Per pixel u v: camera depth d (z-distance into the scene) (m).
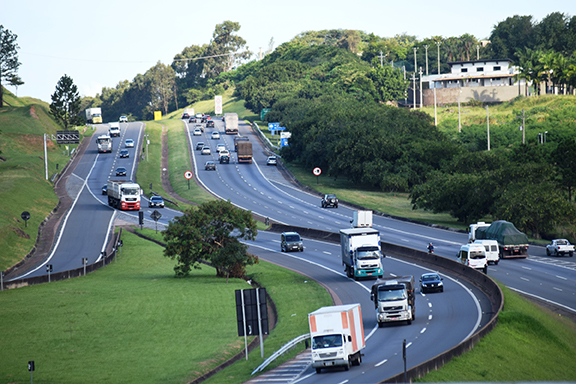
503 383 80.75
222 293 146.38
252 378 85.06
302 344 104.00
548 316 119.12
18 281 153.12
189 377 91.00
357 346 85.44
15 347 107.69
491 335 98.31
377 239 154.75
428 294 134.25
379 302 108.12
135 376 92.56
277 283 155.00
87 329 117.94
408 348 91.31
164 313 128.75
